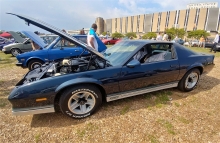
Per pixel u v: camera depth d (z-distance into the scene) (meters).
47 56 4.80
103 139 1.98
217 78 4.38
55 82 2.11
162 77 2.92
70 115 2.28
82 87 2.24
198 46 17.73
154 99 3.04
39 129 2.15
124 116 2.46
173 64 2.97
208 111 2.65
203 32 32.31
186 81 3.27
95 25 4.40
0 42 12.07
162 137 2.02
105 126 2.22
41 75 2.30
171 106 2.80
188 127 2.22
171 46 3.11
